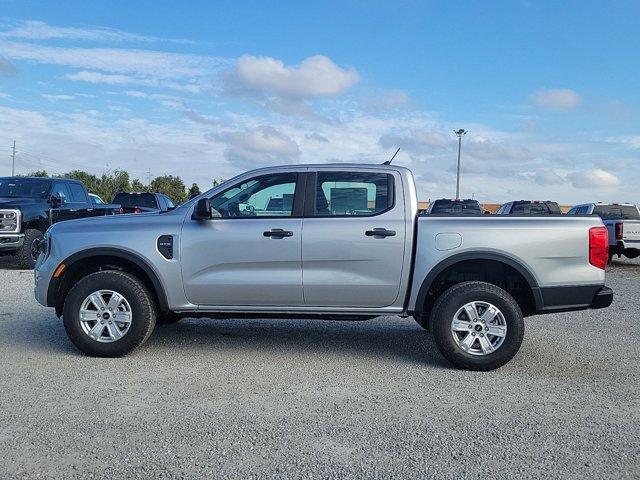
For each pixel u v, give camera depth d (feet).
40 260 21.21
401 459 12.59
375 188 20.13
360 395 16.67
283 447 13.08
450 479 11.75
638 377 18.67
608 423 14.76
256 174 20.62
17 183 47.93
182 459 12.44
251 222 20.06
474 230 19.30
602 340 23.73
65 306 19.88
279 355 20.89
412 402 16.14
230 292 19.99
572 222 19.45
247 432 13.89
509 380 18.25
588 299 19.34
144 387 17.08
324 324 26.43
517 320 18.89
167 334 23.91
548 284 19.25
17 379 17.65
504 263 19.35
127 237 20.16
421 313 19.67
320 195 20.22
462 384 17.80
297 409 15.47
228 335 23.89
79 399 15.97
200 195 20.74
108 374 18.26
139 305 19.81
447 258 19.30
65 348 21.25
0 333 23.43
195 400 16.05
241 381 17.80
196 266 19.99
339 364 19.84
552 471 12.13
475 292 19.01
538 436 13.89
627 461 12.62
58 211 47.21
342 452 12.89
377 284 19.65
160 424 14.32
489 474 11.98
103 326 19.92
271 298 20.01
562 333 25.03
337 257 19.61
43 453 12.61
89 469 11.94
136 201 73.67
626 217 62.49
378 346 22.39
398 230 19.56
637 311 30.63
